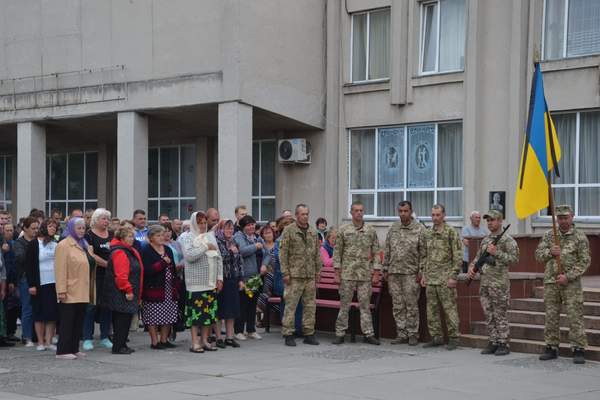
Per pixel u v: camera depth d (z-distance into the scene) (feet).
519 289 46.55
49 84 79.30
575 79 64.39
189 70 71.31
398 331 44.65
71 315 39.68
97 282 43.24
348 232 45.01
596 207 64.13
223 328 50.37
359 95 75.41
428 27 72.74
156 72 73.05
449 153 71.05
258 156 81.25
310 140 77.46
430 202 72.02
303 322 44.88
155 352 41.86
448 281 42.55
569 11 65.41
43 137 81.61
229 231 43.75
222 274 42.29
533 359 39.19
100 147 91.50
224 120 69.31
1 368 36.76
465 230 54.60
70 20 78.13
